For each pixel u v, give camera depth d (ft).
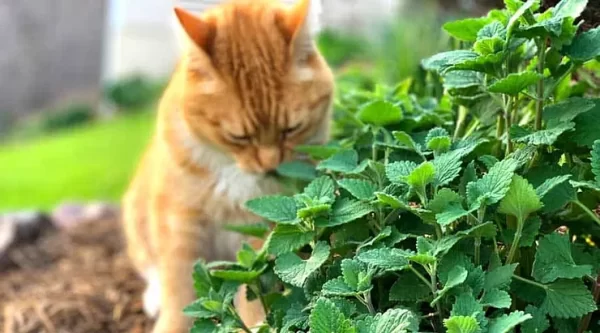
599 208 1.28
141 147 5.93
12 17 8.25
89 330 2.31
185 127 1.98
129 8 8.50
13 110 8.32
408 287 1.15
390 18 3.76
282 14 1.92
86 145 6.17
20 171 5.44
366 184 1.27
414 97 1.88
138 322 2.34
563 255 1.11
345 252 1.29
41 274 2.85
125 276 2.69
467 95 1.45
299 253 1.44
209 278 1.41
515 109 1.37
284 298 1.30
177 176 2.05
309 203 1.24
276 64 1.83
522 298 1.14
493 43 1.18
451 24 1.33
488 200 1.08
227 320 1.30
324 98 1.93
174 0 2.52
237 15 1.91
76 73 8.58
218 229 2.11
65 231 3.29
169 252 2.11
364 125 1.66
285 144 1.89
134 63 8.55
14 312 2.44
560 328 1.12
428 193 1.26
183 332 2.04
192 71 1.88
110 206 3.76
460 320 0.95
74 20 8.50
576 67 1.22
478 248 1.14
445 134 1.29
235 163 1.98
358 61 3.98
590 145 1.18
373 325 1.01
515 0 1.23
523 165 1.22
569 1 1.16
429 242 1.12
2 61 8.24
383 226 1.24
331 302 1.06
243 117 1.83
